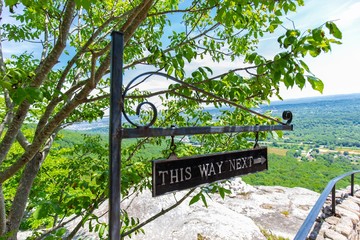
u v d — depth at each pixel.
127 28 1.95
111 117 1.14
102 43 3.96
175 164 1.42
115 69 1.16
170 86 2.47
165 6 4.00
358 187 6.89
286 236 4.91
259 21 3.17
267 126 1.83
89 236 4.82
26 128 5.85
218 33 3.69
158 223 5.00
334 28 1.50
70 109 1.96
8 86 1.33
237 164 1.77
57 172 5.39
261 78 1.89
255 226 5.05
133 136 1.19
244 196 6.64
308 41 1.58
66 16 1.95
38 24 3.78
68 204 2.25
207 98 2.22
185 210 5.36
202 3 2.96
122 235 2.87
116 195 1.13
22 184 2.80
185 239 4.62
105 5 3.70
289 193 7.04
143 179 2.77
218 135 3.45
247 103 2.76
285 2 2.06
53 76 4.21
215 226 4.82
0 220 2.44
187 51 2.36
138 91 4.23
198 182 1.52
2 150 2.09
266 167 2.01
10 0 1.29
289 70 1.57
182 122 3.73
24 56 4.72
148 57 2.22
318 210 3.06
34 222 6.00
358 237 4.68
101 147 4.49
